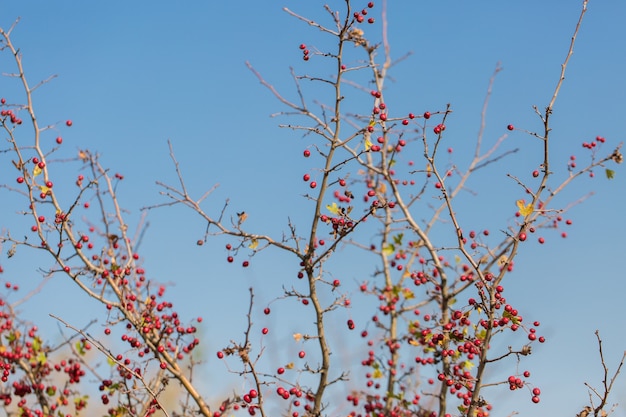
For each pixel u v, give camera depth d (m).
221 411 8.20
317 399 8.29
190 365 8.66
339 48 8.55
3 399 9.20
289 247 8.55
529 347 7.67
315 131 8.41
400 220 9.55
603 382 7.30
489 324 7.88
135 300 8.91
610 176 8.40
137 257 9.25
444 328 8.55
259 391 7.88
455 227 8.22
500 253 8.78
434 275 9.88
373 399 9.82
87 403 9.34
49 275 8.42
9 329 9.31
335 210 8.34
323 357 8.34
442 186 8.38
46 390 9.31
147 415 8.49
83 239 8.69
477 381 7.89
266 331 8.41
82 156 9.10
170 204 8.67
